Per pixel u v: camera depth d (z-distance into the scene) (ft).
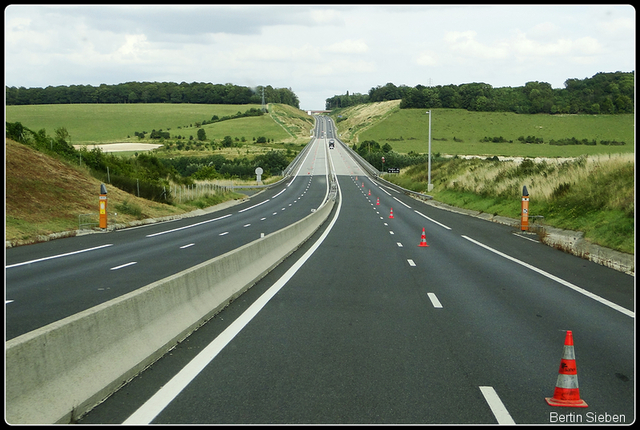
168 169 213.05
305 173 362.94
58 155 133.39
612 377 21.85
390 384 20.70
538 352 25.22
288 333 28.48
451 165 251.80
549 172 132.16
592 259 59.72
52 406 15.92
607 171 101.19
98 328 19.63
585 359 24.26
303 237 77.92
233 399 18.95
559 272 51.13
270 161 391.04
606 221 75.46
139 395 19.20
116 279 45.37
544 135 626.23
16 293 39.04
